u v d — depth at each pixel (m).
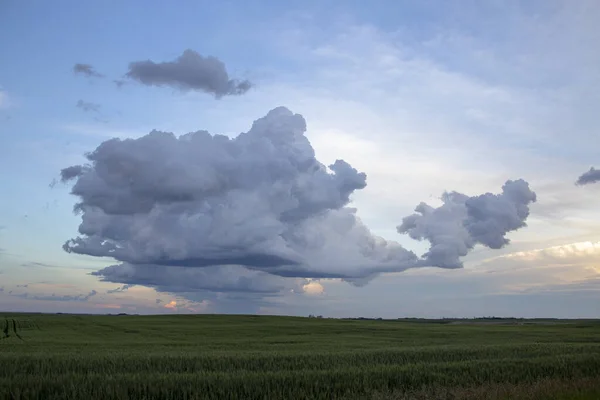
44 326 86.38
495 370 23.78
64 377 20.02
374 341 59.25
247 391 17.97
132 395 17.25
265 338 64.19
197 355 31.83
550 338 66.50
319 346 49.28
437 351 36.19
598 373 22.91
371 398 17.05
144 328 83.31
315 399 17.12
